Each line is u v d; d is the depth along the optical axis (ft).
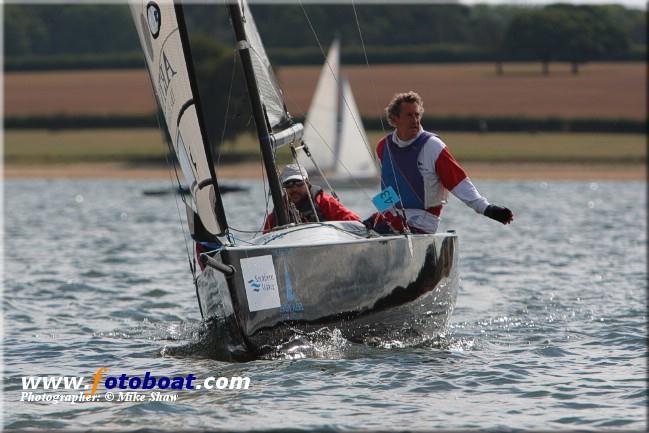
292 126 93.09
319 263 81.71
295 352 84.02
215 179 83.76
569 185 585.63
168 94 84.38
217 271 82.53
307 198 93.45
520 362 85.51
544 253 184.85
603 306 118.21
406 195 88.38
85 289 134.00
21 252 187.62
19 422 68.39
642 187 566.36
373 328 85.56
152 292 131.34
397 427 66.85
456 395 74.64
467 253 183.01
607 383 78.48
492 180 639.76
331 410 70.49
